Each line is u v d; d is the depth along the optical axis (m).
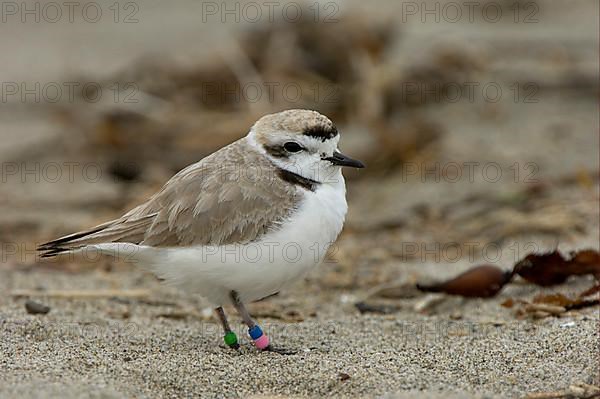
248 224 8.18
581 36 20.73
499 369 7.59
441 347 8.38
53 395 6.60
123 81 18.28
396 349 8.34
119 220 8.56
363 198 14.70
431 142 15.90
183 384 7.25
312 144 8.52
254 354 8.20
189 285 8.37
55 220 13.94
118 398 6.70
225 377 7.43
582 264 10.03
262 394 7.08
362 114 16.89
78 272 11.82
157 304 10.41
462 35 20.91
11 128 17.84
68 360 7.69
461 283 10.16
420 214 13.66
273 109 16.70
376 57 17.84
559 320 9.02
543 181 13.88
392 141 15.57
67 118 17.30
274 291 8.56
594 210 12.61
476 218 13.20
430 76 18.34
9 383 6.84
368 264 11.90
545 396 6.88
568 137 15.77
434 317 9.73
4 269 11.80
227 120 16.70
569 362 7.70
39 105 18.78
